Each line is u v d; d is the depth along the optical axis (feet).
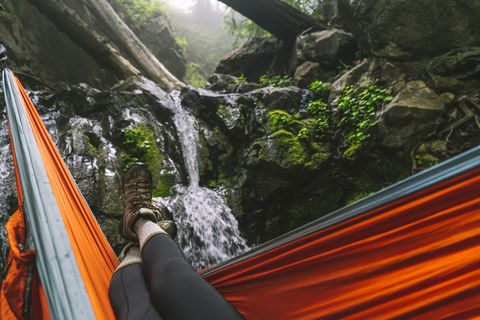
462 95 15.40
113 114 16.81
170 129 17.97
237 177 16.35
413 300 1.98
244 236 15.03
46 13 24.02
